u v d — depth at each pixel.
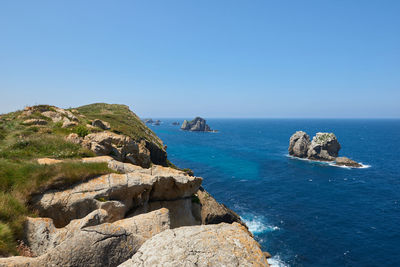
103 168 15.09
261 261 5.33
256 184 63.53
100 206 12.44
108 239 6.50
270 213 45.00
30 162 14.32
